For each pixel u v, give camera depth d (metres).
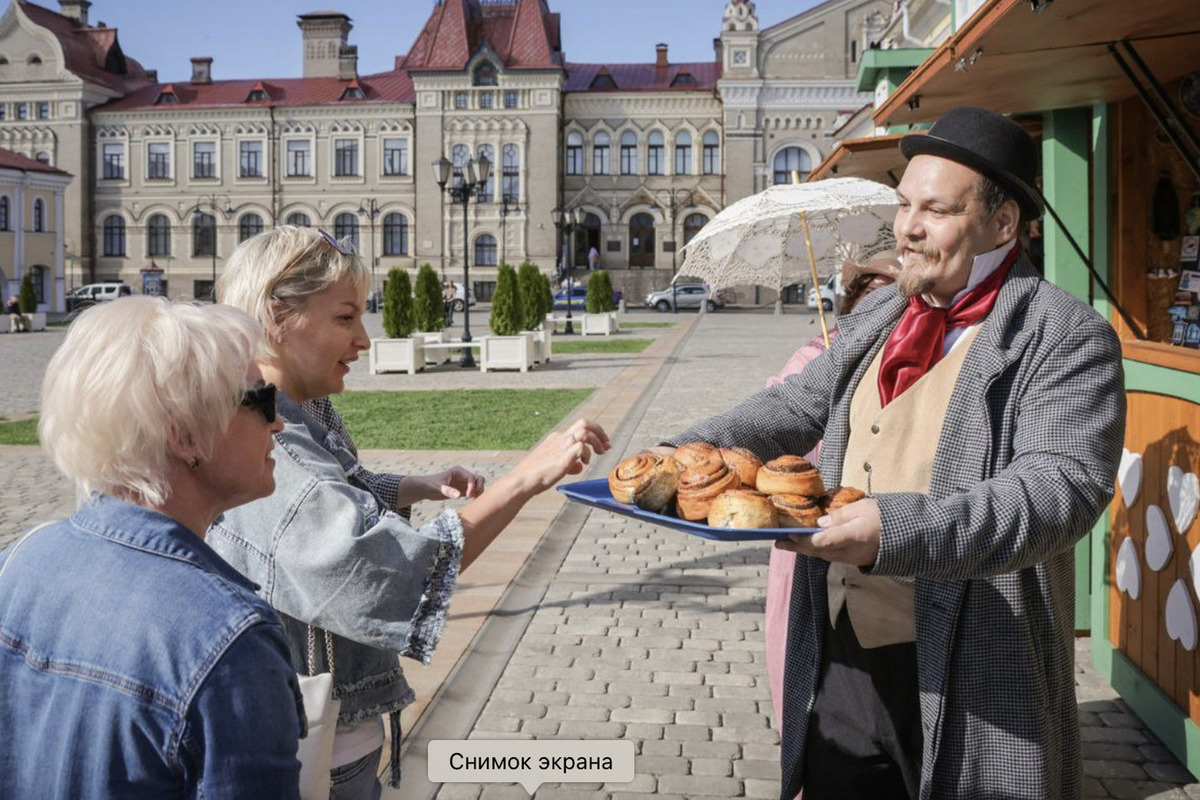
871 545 1.66
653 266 54.59
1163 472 3.18
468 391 15.58
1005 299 2.02
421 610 1.58
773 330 31.14
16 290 48.00
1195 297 3.44
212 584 1.16
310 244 1.80
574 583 5.54
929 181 2.02
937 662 1.95
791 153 52.19
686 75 55.84
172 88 56.91
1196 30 2.78
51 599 1.16
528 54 52.81
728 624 4.89
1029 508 1.72
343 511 1.60
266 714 1.13
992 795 1.92
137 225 56.12
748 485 1.84
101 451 1.21
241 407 1.30
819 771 2.27
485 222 52.88
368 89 55.78
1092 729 3.46
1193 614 3.01
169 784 1.11
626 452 9.58
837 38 51.25
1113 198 3.75
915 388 2.08
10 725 1.15
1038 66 3.14
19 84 55.22
